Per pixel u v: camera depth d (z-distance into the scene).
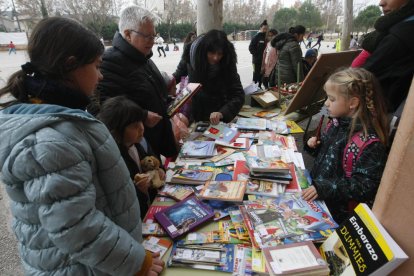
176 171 1.59
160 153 2.11
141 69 1.83
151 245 1.07
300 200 1.28
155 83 1.93
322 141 1.65
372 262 0.77
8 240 2.21
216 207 1.27
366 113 1.30
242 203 1.29
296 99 2.22
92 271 0.78
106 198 0.84
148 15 1.75
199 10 3.38
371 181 1.23
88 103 0.85
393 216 0.76
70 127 0.71
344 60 2.24
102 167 0.81
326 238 1.04
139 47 1.78
